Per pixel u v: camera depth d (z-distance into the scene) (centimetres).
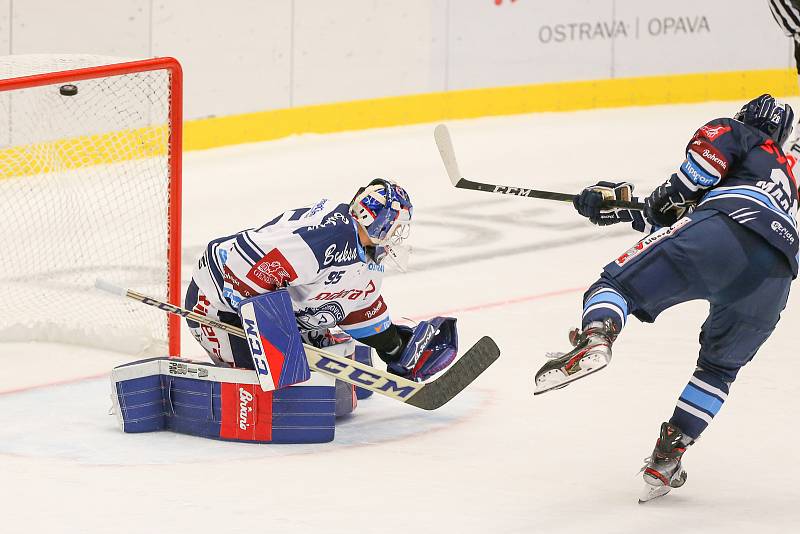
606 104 4609
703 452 1402
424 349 1517
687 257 1170
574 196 1451
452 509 1202
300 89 3997
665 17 4647
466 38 4319
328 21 4019
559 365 1098
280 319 1372
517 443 1427
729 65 4750
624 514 1200
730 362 1252
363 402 1606
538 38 4453
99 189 2645
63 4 3434
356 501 1219
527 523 1166
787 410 1562
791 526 1179
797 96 4778
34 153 2708
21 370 1764
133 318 1944
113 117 2789
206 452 1379
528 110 4488
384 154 3781
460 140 4016
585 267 2509
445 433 1465
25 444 1403
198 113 3772
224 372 1409
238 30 3819
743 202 1188
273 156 3744
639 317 1216
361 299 1454
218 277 1416
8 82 1673
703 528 1166
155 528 1134
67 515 1166
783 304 1236
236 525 1144
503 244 2706
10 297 2073
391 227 1412
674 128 4241
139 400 1441
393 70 4184
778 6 2170
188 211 3069
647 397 1622
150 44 3622
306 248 1370
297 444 1414
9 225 2434
